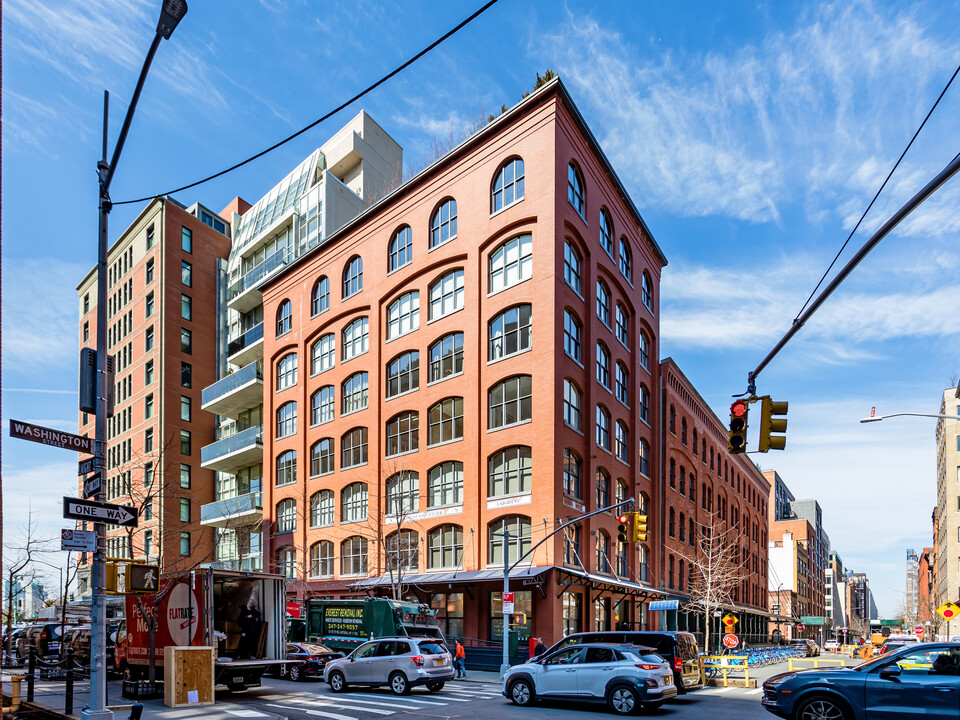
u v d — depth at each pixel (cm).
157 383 5516
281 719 1477
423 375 3744
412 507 3675
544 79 3703
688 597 4769
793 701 1229
